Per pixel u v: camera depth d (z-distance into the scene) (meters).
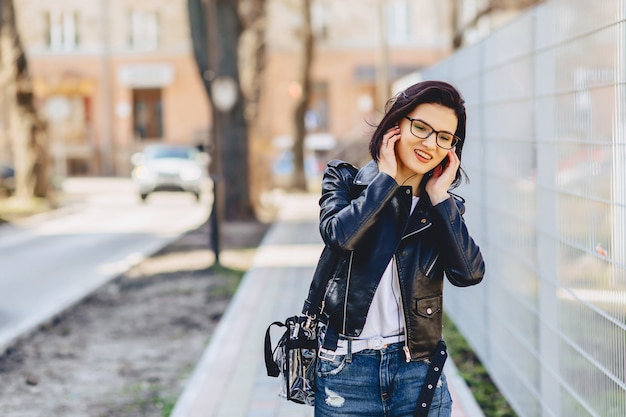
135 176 29.27
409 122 3.09
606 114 3.87
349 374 3.16
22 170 26.25
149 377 7.41
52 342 8.80
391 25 44.62
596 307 4.05
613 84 3.76
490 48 6.70
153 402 6.66
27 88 25.84
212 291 11.47
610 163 3.82
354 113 44.81
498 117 6.43
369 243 3.10
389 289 3.15
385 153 3.09
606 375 3.91
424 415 3.13
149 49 45.75
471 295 7.81
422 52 44.59
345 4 44.66
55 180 30.62
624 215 3.63
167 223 22.09
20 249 17.17
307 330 3.24
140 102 47.12
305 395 3.30
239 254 15.29
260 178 24.38
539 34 5.09
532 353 5.36
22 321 10.01
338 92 44.84
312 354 3.27
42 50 45.91
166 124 46.06
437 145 3.08
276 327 8.87
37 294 12.03
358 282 3.11
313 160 39.34
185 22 45.19
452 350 7.80
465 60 7.99
